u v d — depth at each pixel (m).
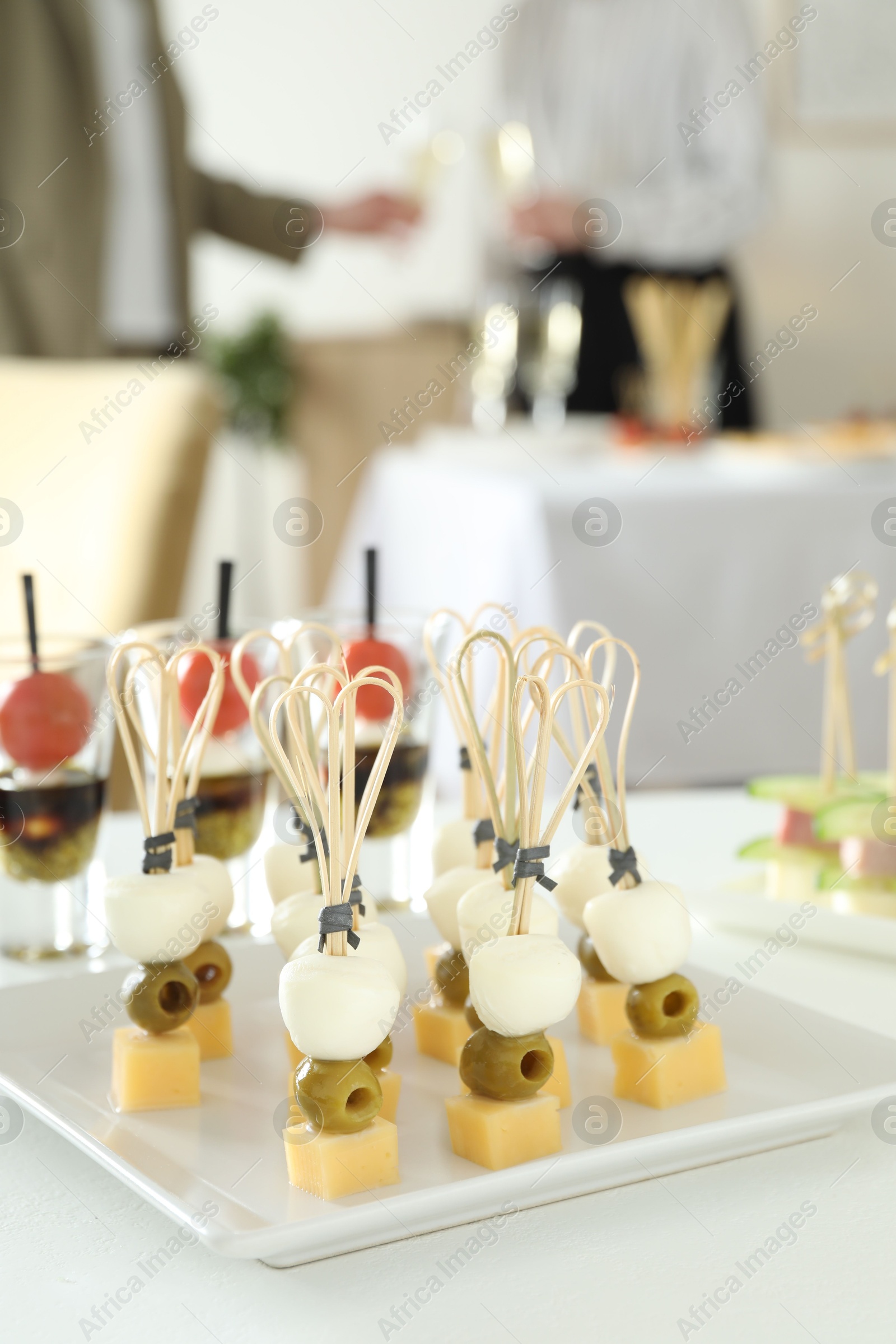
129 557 1.45
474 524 1.64
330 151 3.55
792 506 1.60
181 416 1.50
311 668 0.57
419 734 0.75
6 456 1.50
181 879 0.62
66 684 0.72
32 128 1.85
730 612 1.61
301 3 3.49
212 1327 0.53
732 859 0.82
